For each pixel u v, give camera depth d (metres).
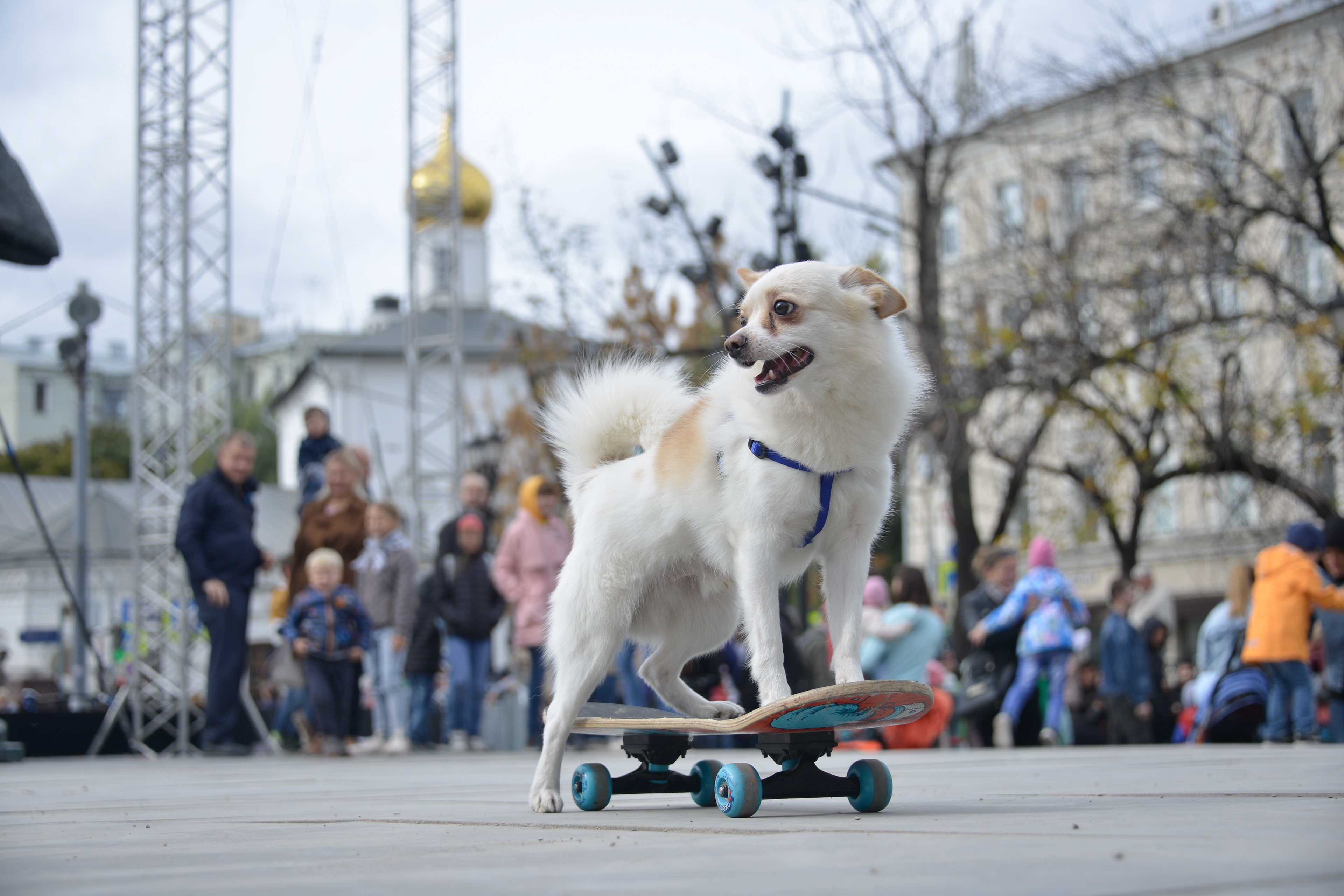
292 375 69.06
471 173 42.50
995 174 22.38
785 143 16.88
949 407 16.27
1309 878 1.69
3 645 30.78
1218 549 17.23
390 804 4.04
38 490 34.06
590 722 3.60
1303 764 5.31
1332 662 8.81
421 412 39.81
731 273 20.66
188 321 14.19
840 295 3.50
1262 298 16.75
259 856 2.44
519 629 9.60
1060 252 16.94
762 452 3.42
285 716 12.48
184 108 14.34
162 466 14.22
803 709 3.04
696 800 3.71
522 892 1.79
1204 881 1.70
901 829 2.66
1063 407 17.00
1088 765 5.67
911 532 29.05
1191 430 16.30
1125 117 16.58
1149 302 15.89
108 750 12.17
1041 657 9.36
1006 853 2.11
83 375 19.11
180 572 13.74
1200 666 10.70
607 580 3.71
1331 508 15.03
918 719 3.32
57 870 2.24
